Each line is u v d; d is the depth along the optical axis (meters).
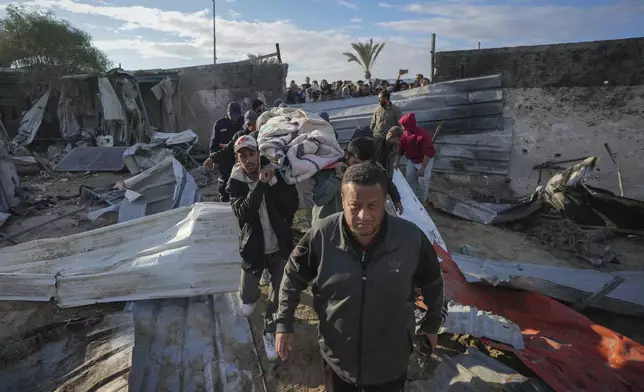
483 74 9.52
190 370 3.06
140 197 6.33
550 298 3.73
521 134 9.40
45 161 11.68
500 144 9.54
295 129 3.62
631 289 4.99
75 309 3.75
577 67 8.75
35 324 3.50
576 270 5.50
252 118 5.21
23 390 2.75
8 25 21.08
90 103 14.34
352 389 2.02
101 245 4.20
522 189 9.55
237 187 3.01
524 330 3.38
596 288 4.95
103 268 3.82
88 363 2.89
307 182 3.73
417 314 3.23
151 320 3.58
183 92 14.12
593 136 8.85
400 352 1.91
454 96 9.73
